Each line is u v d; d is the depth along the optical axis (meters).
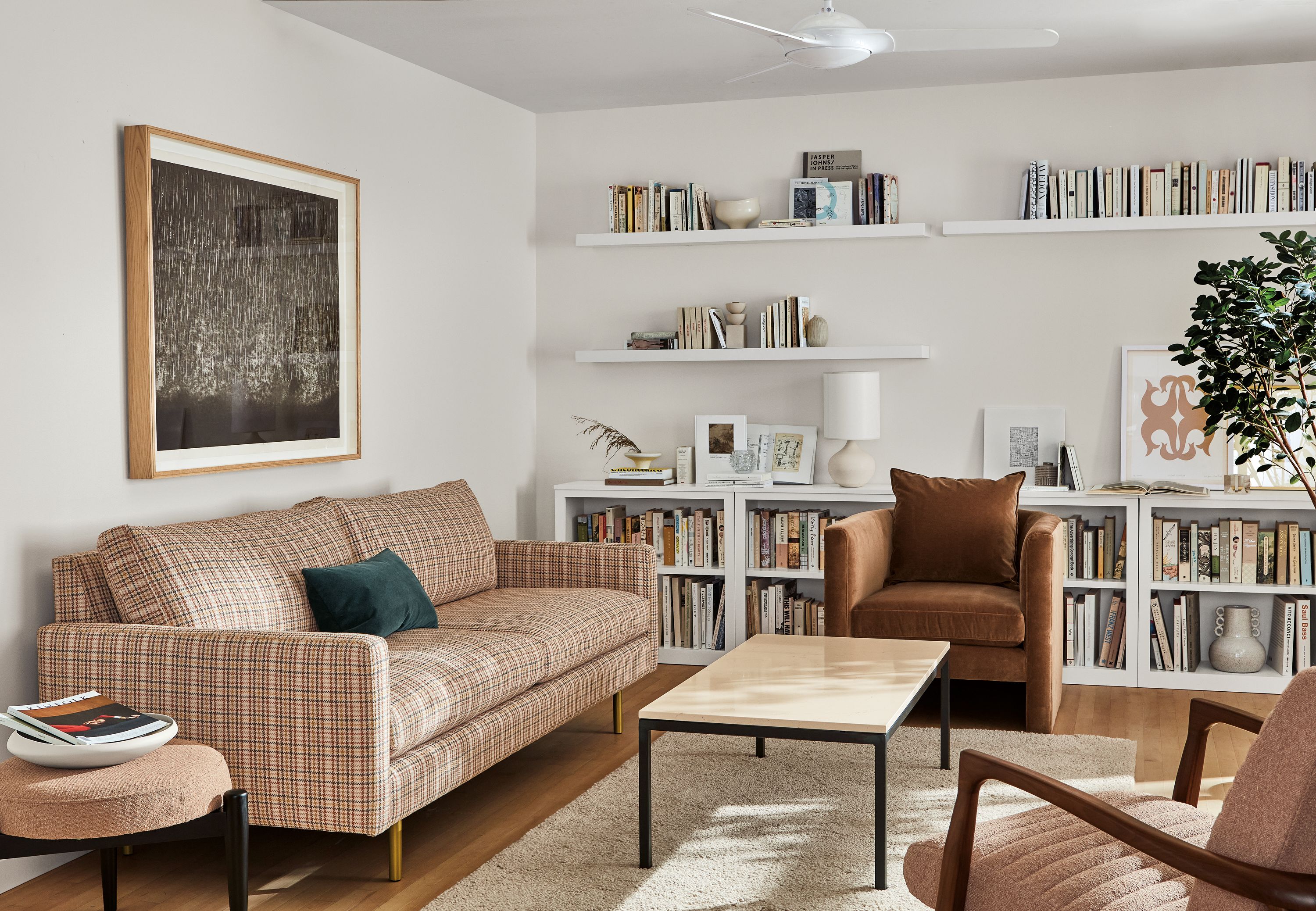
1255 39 4.64
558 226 5.99
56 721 2.55
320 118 4.33
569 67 5.04
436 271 5.10
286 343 4.09
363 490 4.59
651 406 5.89
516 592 4.44
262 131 4.02
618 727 4.35
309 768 2.83
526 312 5.94
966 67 5.06
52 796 2.34
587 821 3.35
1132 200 5.11
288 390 4.11
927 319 5.47
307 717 2.82
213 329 3.73
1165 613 4.99
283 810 2.86
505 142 5.70
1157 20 4.39
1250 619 4.93
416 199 4.94
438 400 5.12
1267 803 1.64
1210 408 4.46
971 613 4.28
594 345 5.96
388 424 4.75
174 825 2.42
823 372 5.62
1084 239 5.26
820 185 5.52
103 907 2.87
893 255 5.51
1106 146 5.23
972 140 5.39
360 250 4.51
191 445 3.64
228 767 2.89
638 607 4.40
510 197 5.75
